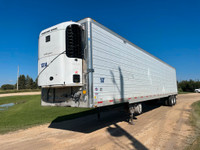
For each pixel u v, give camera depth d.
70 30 4.46
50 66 4.57
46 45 4.77
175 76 15.38
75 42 4.47
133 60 7.09
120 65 5.98
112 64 5.47
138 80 7.42
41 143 4.73
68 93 4.69
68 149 4.24
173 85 14.27
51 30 4.71
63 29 4.46
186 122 7.18
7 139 5.14
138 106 7.54
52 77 4.49
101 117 8.70
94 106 4.31
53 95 5.07
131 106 6.95
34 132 5.93
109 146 4.40
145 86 8.17
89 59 4.37
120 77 5.90
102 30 5.12
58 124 7.18
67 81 4.26
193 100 18.69
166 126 6.50
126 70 6.39
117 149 4.18
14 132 5.93
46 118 8.52
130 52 6.89
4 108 14.49
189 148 4.13
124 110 6.72
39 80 4.88
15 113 10.37
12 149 4.30
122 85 5.99
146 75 8.41
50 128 6.49
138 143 4.59
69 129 6.30
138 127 6.39
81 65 4.48
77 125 6.95
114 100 5.36
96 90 4.47
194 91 43.62
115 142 4.71
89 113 9.98
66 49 4.38
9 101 22.33
